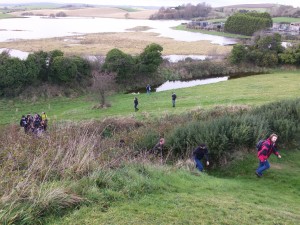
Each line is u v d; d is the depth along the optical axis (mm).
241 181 10805
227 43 97750
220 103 30719
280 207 8000
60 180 7238
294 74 53812
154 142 14516
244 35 126812
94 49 77500
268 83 43750
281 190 9906
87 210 6316
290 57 59156
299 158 12500
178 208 6754
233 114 17078
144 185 7781
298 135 13555
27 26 149500
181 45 88688
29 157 8125
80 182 7234
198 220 6293
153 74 53000
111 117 26531
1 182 6293
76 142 9484
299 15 183750
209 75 58312
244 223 6367
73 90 44531
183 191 8141
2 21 179750
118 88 47625
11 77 39906
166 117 23375
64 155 8484
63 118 30875
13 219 5578
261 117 14766
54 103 40688
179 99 36406
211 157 12836
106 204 6672
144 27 150500
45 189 6594
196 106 28891
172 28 152875
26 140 10125
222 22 171000
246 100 31062
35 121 19969
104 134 19188
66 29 136875
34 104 39906
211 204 7141
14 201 5793
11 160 7512
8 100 40000
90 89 45062
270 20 129625
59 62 43219
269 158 12422
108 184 7480
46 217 5980
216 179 10219
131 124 21938
